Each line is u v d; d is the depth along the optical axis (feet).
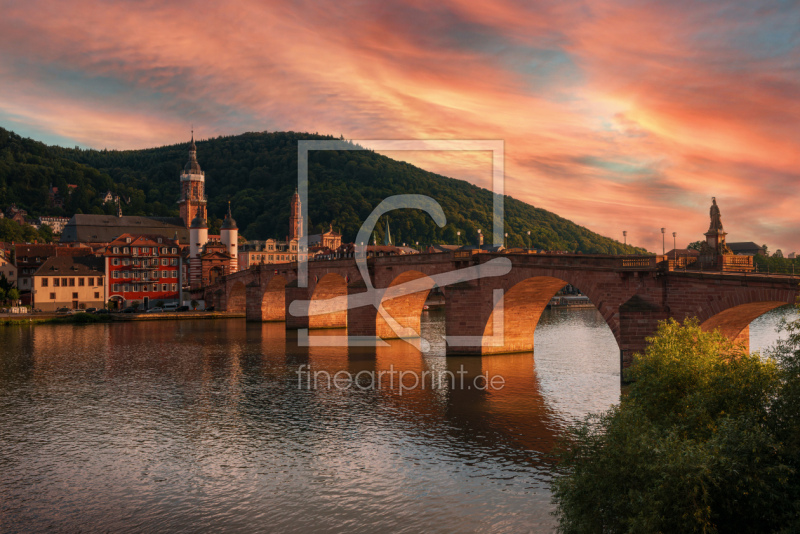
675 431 92.73
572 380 216.74
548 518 110.52
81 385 221.46
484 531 106.42
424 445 149.48
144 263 563.07
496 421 168.14
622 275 199.82
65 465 140.15
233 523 111.24
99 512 116.06
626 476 86.38
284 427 166.40
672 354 115.34
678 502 80.48
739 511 84.02
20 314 463.42
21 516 114.73
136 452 148.15
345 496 121.39
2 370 251.80
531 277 238.07
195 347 317.83
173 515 114.73
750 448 84.94
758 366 102.83
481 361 257.34
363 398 196.75
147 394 206.39
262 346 319.88
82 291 533.14
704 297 179.22
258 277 475.72
